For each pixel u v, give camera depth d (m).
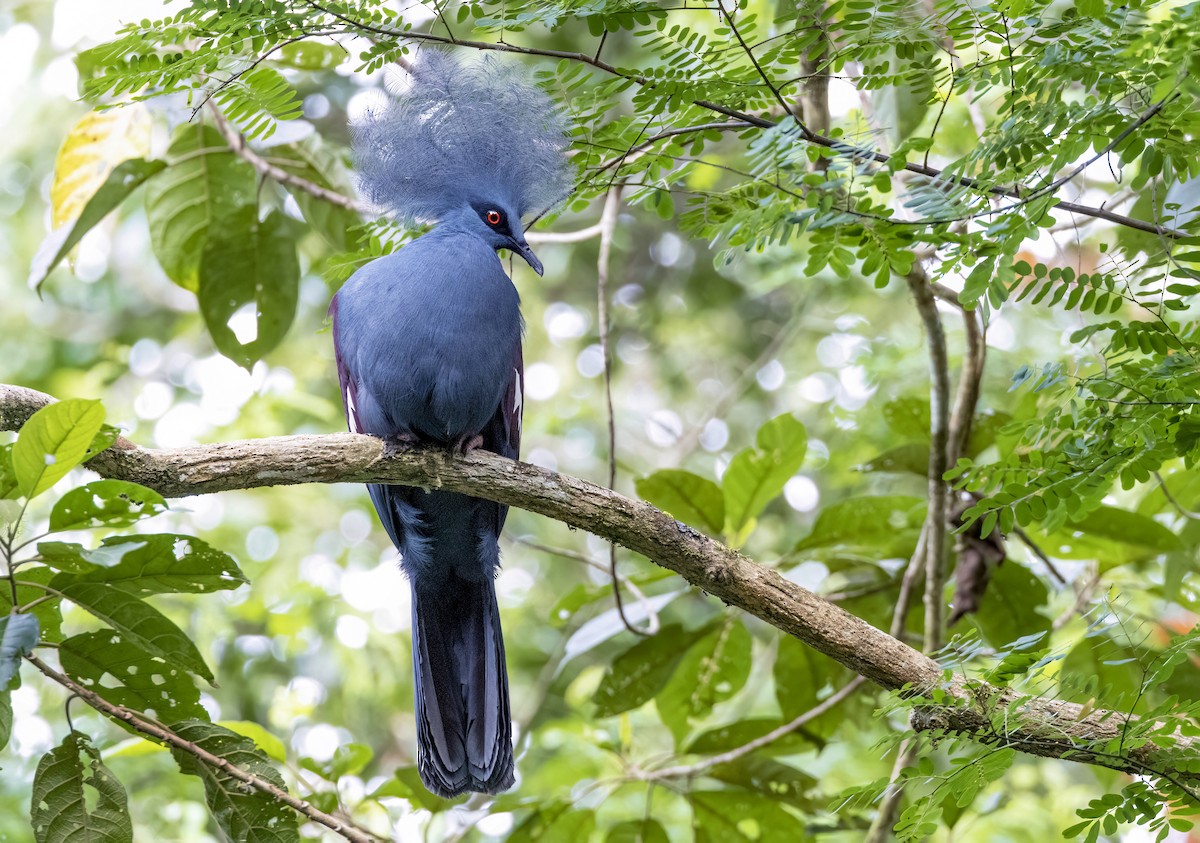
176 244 11.49
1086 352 8.31
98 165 10.79
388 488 8.70
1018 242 5.54
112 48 6.32
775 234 5.86
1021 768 13.81
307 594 14.66
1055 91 5.84
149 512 6.04
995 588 10.03
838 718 10.48
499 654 8.85
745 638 10.35
